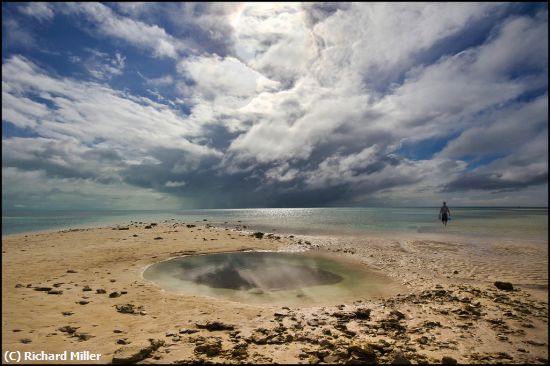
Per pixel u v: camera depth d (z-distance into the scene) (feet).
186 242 73.77
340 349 20.72
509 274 45.19
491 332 24.53
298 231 108.68
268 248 69.62
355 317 28.07
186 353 20.06
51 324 24.70
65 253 58.70
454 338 23.40
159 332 23.80
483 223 145.38
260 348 21.18
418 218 203.62
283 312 29.22
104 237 79.97
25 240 76.69
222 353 20.12
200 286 39.29
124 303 31.19
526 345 22.24
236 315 28.32
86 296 32.94
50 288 35.09
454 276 44.37
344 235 94.07
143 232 90.53
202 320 26.66
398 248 69.10
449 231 104.47
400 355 19.42
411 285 39.73
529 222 152.25
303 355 20.02
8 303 29.58
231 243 74.28
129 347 19.92
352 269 49.19
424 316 28.27
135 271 46.60
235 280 42.34
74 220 199.93
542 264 51.60
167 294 35.12
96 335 22.77
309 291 37.24
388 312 29.40
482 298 33.40
